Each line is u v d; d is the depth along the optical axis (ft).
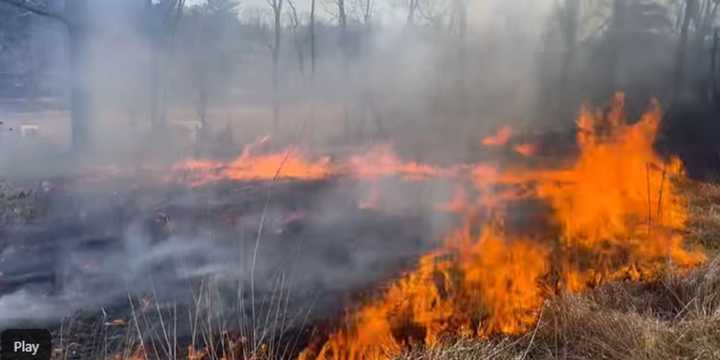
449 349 8.54
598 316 9.57
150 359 8.43
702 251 14.15
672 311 10.39
